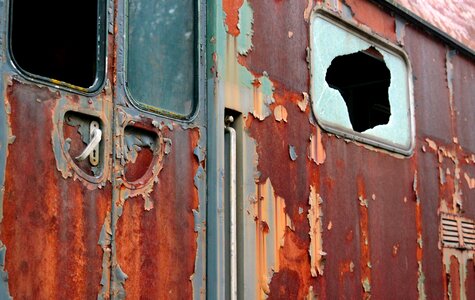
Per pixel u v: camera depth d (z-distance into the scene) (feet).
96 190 7.39
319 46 11.39
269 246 9.70
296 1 10.98
